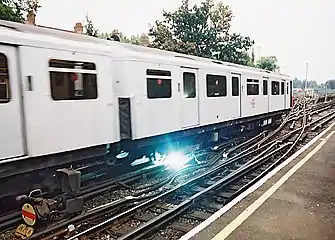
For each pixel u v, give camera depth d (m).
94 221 6.07
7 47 5.61
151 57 8.96
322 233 4.60
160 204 7.02
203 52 35.94
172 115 9.80
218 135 13.65
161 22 34.91
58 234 5.35
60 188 6.77
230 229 4.75
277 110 19.33
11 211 6.23
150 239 5.40
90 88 7.11
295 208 5.55
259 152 12.91
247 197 6.11
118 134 7.89
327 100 50.44
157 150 10.31
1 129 5.49
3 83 5.55
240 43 37.47
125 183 8.39
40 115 6.06
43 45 6.12
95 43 7.61
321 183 6.98
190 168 9.81
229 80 13.23
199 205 6.92
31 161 6.09
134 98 8.35
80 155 7.09
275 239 4.43
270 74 18.05
